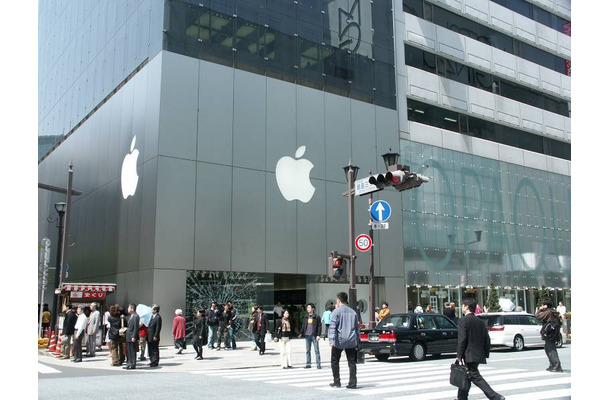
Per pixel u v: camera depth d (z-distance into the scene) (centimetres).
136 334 1507
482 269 3247
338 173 2702
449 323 1772
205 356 1816
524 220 3578
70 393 992
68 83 3672
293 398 899
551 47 4000
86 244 2975
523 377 1184
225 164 2358
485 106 3500
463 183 3281
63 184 3553
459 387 781
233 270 2300
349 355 1037
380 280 2803
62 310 2045
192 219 2239
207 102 2358
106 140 2838
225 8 2489
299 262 2489
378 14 3066
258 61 2538
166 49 2298
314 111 2678
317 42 2766
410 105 3141
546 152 3878
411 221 2977
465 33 3516
